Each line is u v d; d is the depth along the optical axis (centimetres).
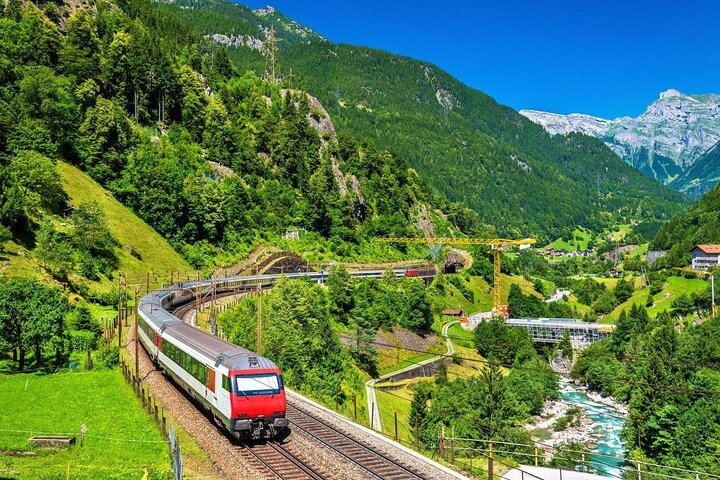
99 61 17588
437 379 11394
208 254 14662
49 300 6162
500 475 4688
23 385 5353
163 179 14375
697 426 7112
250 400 3738
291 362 7469
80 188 12838
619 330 13888
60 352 6269
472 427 7806
